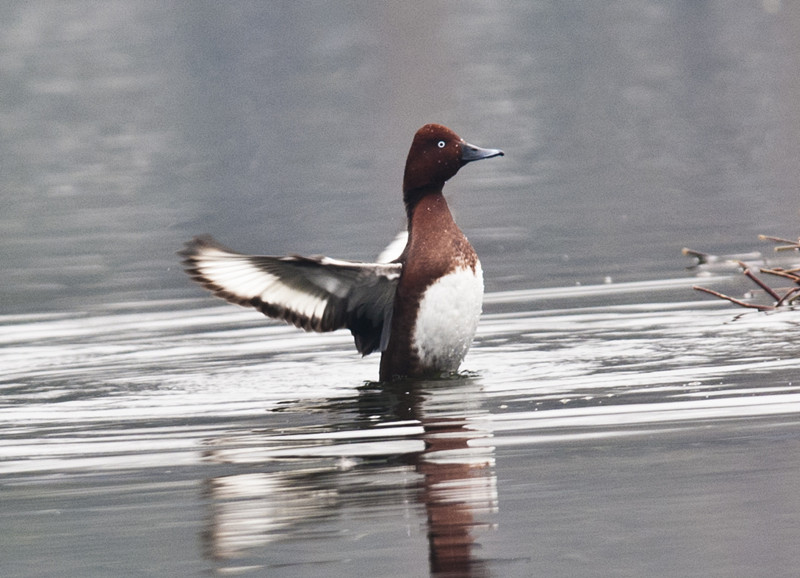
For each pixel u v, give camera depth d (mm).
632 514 6625
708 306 12469
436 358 9930
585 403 8797
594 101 35438
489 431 8234
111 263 18016
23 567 6367
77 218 22953
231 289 9328
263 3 68188
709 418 8172
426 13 63500
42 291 16078
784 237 16484
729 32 48156
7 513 7215
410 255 9852
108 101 41656
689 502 6730
